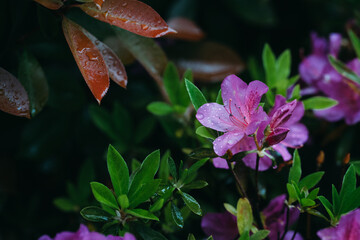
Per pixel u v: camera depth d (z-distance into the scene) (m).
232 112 0.59
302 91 0.73
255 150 0.59
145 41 0.67
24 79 0.64
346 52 0.77
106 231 0.59
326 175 0.71
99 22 0.67
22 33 0.70
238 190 0.64
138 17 0.60
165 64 0.69
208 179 0.67
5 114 0.75
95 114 0.73
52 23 0.64
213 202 0.67
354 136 0.73
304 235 0.65
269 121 0.59
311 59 0.77
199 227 0.67
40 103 0.64
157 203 0.59
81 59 0.60
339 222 0.59
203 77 0.77
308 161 0.71
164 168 0.65
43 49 0.73
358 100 0.71
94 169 0.77
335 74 0.73
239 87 0.59
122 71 0.62
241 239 0.57
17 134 0.77
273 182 0.66
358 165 0.63
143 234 0.60
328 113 0.72
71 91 0.75
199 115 0.59
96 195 0.58
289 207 0.61
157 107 0.70
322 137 0.74
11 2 0.67
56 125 0.77
